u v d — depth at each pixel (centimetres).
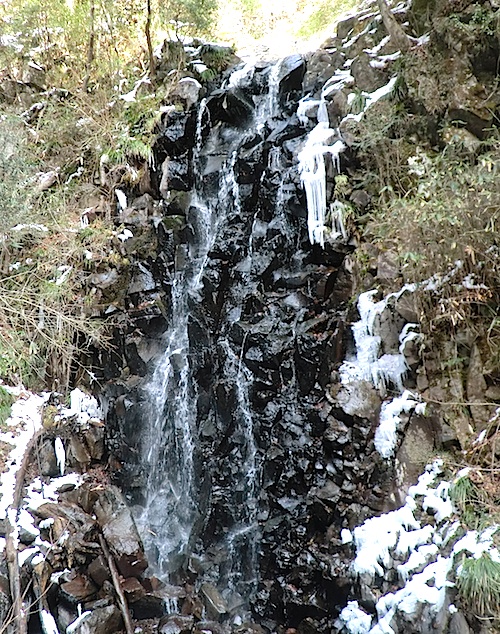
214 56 791
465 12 500
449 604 341
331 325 513
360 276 514
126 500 576
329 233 532
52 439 563
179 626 456
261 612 472
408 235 442
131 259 652
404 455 424
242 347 551
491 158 426
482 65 486
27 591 437
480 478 384
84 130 729
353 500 439
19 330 584
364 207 538
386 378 464
